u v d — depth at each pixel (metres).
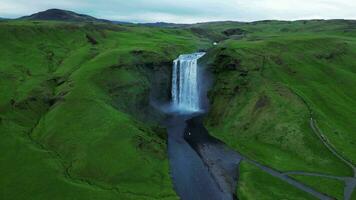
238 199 82.38
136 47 162.75
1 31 158.62
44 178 85.62
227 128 120.75
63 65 146.25
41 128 108.19
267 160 100.69
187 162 99.00
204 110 139.50
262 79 132.50
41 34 170.00
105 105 114.56
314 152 101.62
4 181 85.19
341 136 108.69
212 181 89.75
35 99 119.62
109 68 131.38
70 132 103.81
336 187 86.94
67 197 79.62
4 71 133.75
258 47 153.38
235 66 137.00
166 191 83.62
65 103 115.25
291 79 137.25
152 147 100.56
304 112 116.06
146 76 138.12
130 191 83.12
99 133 102.19
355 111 125.00
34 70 140.62
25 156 94.06
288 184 88.56
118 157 93.81
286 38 175.62
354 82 144.62
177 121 130.38
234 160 101.06
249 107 123.19
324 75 145.38
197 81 145.25
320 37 179.88
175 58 157.88
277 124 113.44
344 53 170.12
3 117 110.44
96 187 83.81
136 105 124.88
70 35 178.12
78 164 91.56
